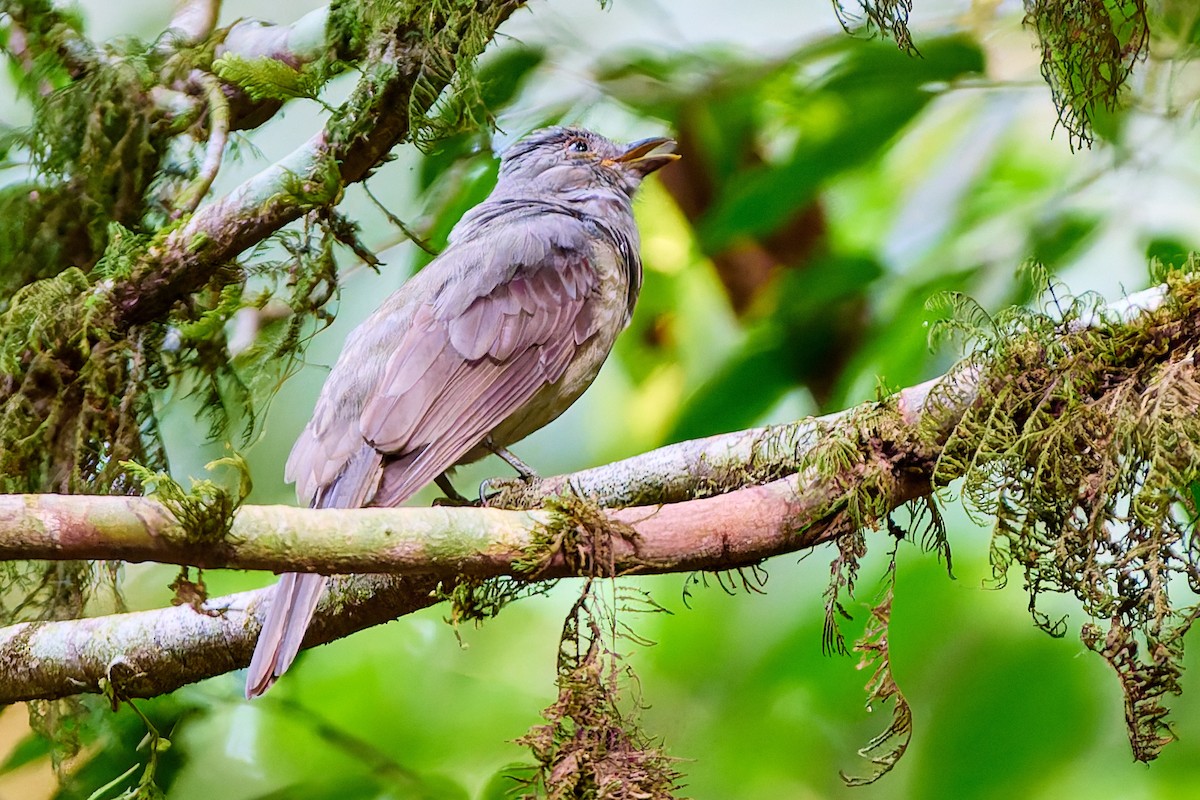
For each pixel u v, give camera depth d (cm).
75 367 924
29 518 595
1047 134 1284
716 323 1378
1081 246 1125
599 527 698
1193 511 646
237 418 971
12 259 991
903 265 1198
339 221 959
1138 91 1088
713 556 721
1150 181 1141
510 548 682
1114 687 1076
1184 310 693
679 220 1359
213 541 616
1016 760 1049
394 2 898
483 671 1180
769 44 1258
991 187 1220
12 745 1186
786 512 728
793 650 1112
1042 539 683
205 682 1033
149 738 849
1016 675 1066
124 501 607
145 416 945
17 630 859
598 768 652
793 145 1225
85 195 984
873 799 1136
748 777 1153
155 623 842
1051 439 677
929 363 1080
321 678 1100
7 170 1042
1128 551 641
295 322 950
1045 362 708
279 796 1030
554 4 1384
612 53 1204
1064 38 859
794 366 1141
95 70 987
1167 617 645
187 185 1003
